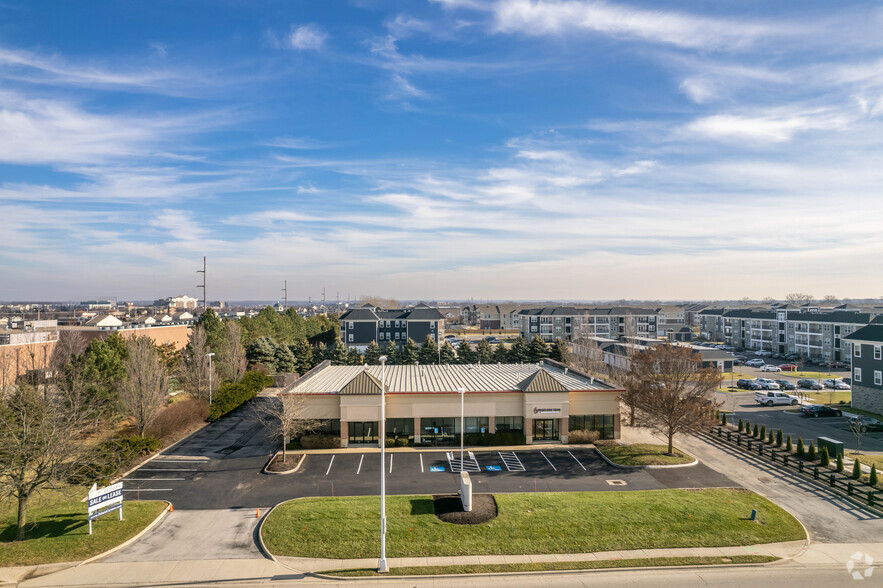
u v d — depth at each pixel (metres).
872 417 55.06
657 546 26.09
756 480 35.62
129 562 24.98
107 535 27.22
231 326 77.00
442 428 46.69
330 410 46.09
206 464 40.19
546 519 28.69
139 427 44.62
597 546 26.06
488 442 45.25
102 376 48.38
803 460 39.72
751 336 128.50
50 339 70.12
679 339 142.75
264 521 28.89
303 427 43.94
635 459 40.25
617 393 47.22
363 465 39.84
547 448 44.47
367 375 46.47
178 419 49.19
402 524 28.16
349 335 118.44
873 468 33.47
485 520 28.59
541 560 24.88
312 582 23.22
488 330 197.50
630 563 24.53
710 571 23.89
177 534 28.05
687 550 25.72
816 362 102.19
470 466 39.47
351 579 23.33
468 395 46.62
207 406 55.06
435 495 32.53
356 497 32.59
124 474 37.78
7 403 36.09
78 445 29.83
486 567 24.23
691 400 41.28
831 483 34.00
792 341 114.00
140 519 29.31
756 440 45.66
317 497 32.81
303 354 88.31
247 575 23.75
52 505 31.03
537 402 46.12
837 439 46.31
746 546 26.06
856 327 97.44
